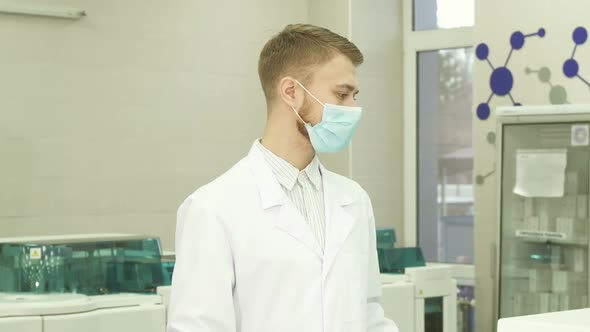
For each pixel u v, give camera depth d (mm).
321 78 1756
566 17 4734
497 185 4531
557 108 4266
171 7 5133
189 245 1696
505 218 4566
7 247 2895
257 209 1726
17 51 4594
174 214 5160
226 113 5383
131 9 4977
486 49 5090
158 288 2979
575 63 4695
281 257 1689
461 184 5734
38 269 2869
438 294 3916
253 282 1688
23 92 4617
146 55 5035
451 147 5758
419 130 5855
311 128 1766
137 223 5012
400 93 5832
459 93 5719
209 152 5309
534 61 4875
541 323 1096
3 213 4551
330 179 1872
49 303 2621
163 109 5109
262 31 5539
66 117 4754
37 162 4660
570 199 4355
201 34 5258
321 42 1766
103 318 2709
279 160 1789
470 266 5645
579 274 4336
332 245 1751
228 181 1758
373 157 5680
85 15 4801
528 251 4539
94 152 4848
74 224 4777
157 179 5086
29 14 4605
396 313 3723
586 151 4281
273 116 1812
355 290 1768
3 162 4559
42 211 4672
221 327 1642
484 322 5078
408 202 5844
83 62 4805
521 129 4500
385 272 4000
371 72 5645
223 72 5363
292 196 1790
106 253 3014
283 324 1669
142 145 5027
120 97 4941
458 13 5676
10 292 2865
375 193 5699
